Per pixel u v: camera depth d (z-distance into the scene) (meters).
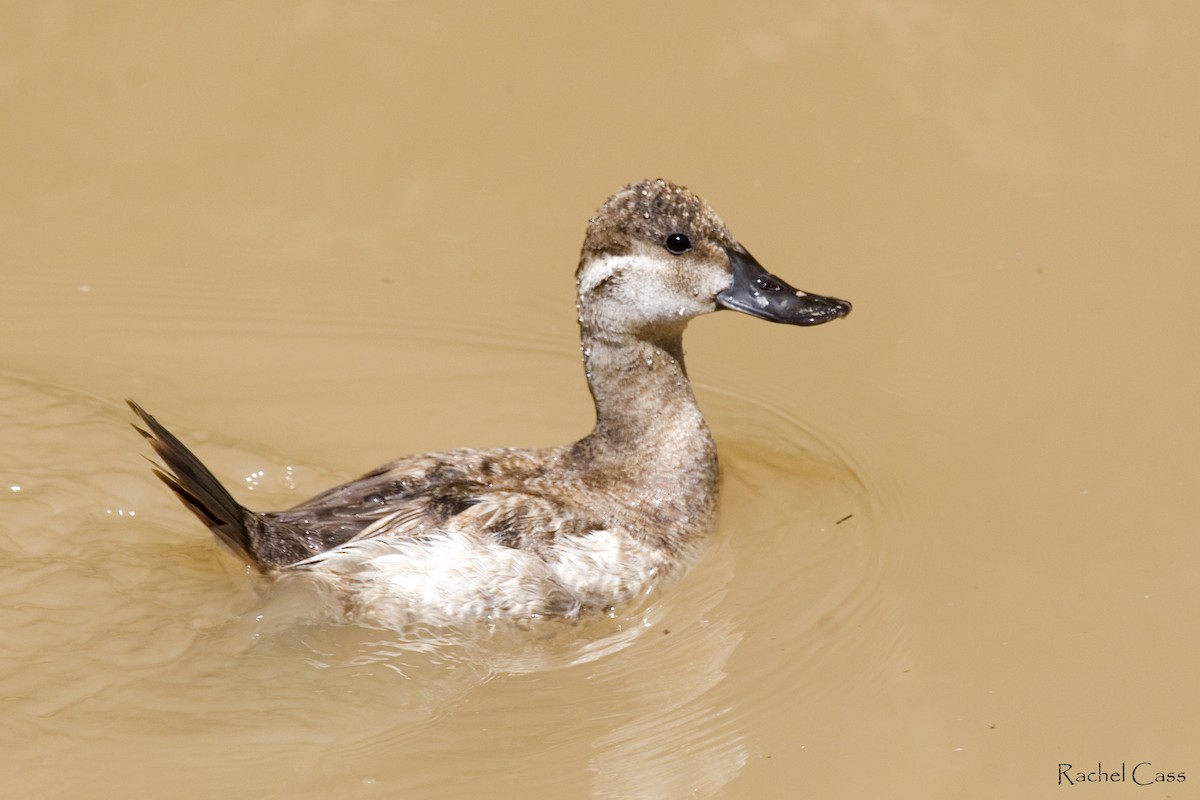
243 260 14.66
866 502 11.09
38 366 12.99
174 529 10.70
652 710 9.08
